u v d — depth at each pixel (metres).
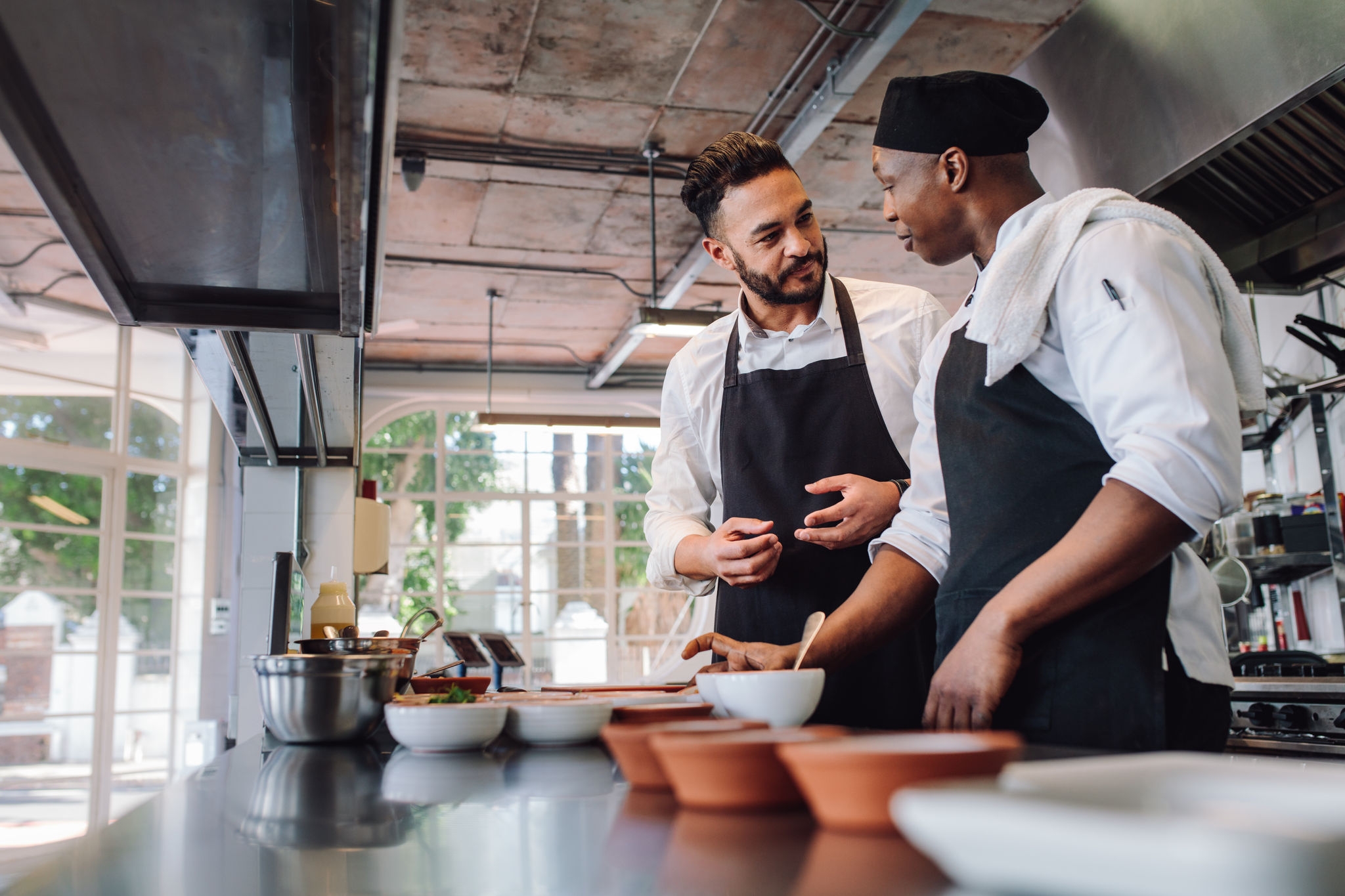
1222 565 3.04
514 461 9.44
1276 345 4.63
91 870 0.48
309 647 1.57
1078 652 1.00
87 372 6.85
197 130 1.24
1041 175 2.69
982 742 0.48
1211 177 2.57
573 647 9.23
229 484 7.39
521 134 5.03
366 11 0.92
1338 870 0.23
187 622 7.13
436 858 0.48
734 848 0.46
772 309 1.78
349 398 2.61
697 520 1.86
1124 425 0.95
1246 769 0.40
